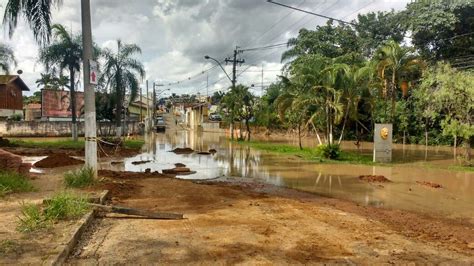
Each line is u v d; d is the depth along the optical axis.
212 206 8.01
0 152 10.20
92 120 9.73
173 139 39.78
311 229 6.43
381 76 26.86
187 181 11.48
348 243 5.70
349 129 37.53
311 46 39.75
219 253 5.04
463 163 18.92
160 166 16.86
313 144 32.88
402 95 33.41
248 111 37.03
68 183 9.05
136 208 7.47
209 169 16.06
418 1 35.34
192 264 4.62
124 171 13.99
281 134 46.94
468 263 5.04
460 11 32.59
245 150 26.16
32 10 11.30
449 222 7.82
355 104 20.98
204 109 74.75
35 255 4.33
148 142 34.41
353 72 20.45
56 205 6.02
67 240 4.88
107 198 8.24
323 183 12.67
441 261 5.07
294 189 11.47
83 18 9.76
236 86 36.84
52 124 39.47
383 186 12.20
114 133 37.81
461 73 18.77
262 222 6.76
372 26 39.66
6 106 42.25
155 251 5.03
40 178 10.21
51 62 26.47
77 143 25.75
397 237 6.19
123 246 5.19
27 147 23.19
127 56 29.30
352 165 17.70
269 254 5.07
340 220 7.26
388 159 19.28
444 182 13.16
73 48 26.80
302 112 23.45
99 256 4.79
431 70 23.98
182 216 6.87
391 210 8.83
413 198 10.38
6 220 5.80
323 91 21.09
